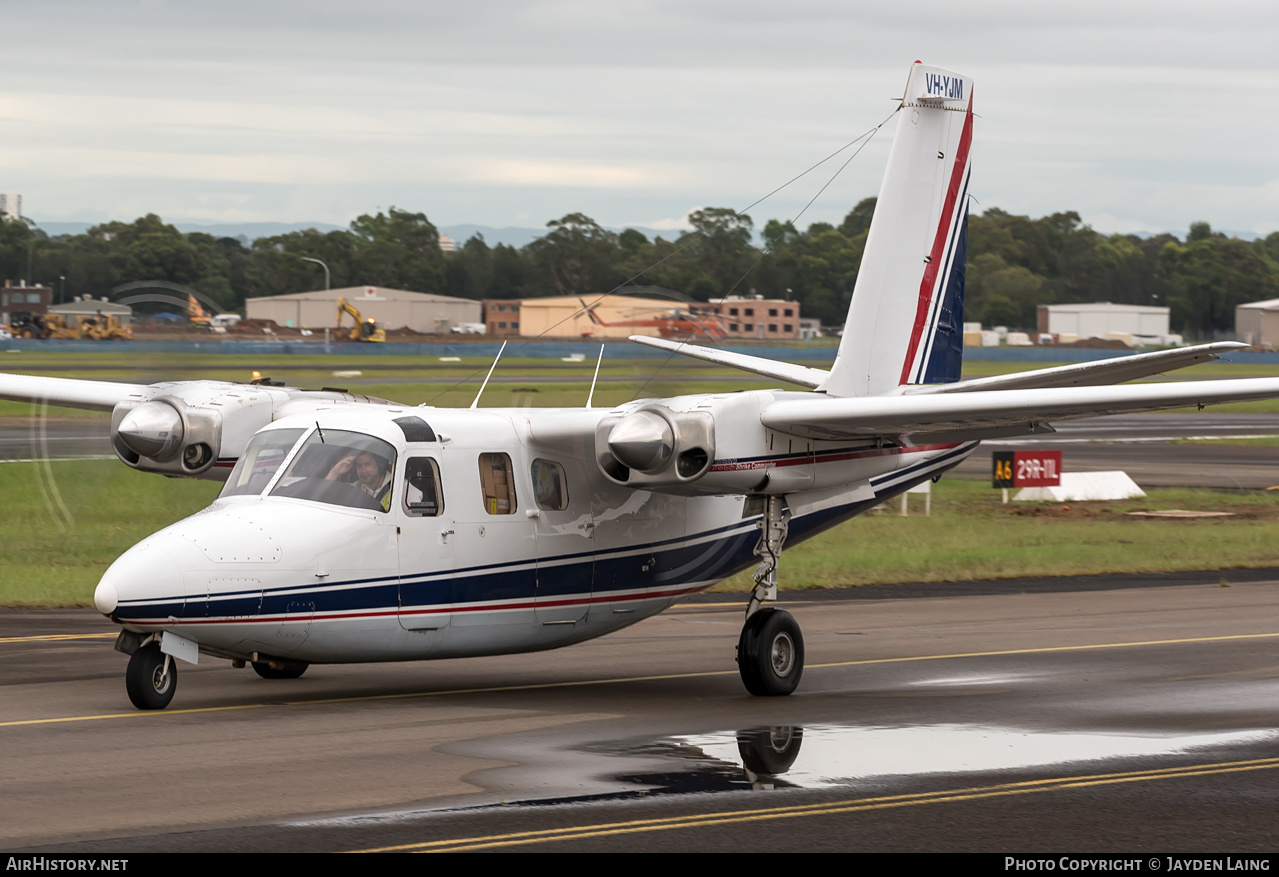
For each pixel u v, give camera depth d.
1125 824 29.91
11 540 84.56
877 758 36.06
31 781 32.34
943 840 28.61
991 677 49.53
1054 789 32.81
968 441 52.84
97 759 34.69
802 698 45.44
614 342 117.00
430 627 43.28
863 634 59.50
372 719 40.59
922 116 55.78
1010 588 73.81
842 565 80.94
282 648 40.53
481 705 43.44
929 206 56.38
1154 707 43.75
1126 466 146.50
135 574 37.72
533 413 47.34
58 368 175.50
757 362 56.53
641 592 49.19
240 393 48.66
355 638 41.69
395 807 30.53
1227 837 29.00
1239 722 41.28
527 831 28.81
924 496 117.81
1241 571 80.81
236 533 39.81
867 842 28.39
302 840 27.98
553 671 50.94
